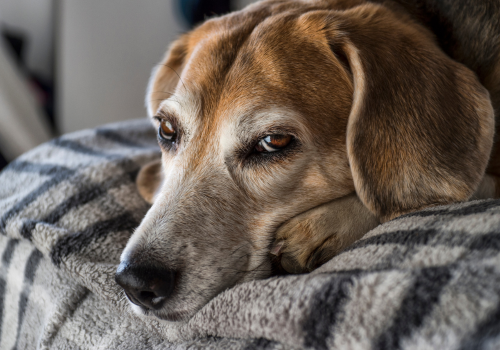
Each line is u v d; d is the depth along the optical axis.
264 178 0.36
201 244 0.35
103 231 0.39
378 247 0.30
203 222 0.35
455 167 0.34
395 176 0.35
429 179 0.34
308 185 0.37
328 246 0.34
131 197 0.44
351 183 0.38
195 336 0.32
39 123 0.95
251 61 0.37
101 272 0.36
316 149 0.36
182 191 0.36
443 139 0.35
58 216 0.41
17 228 0.39
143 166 0.48
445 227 0.29
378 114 0.35
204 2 1.00
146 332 0.34
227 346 0.30
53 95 1.08
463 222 0.29
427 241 0.29
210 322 0.31
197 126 0.37
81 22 1.04
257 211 0.37
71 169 0.46
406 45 0.36
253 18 0.40
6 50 0.91
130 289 0.33
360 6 0.39
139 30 1.10
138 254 0.34
